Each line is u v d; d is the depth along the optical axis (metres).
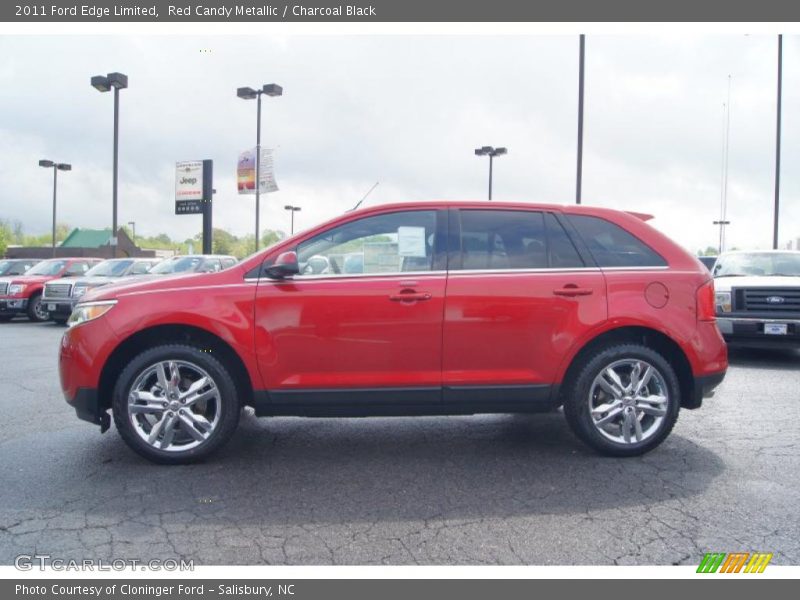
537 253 4.89
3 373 8.79
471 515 3.86
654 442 4.86
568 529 3.67
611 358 4.78
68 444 5.29
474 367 4.75
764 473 4.55
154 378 4.73
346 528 3.69
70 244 70.06
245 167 27.77
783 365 9.07
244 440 5.44
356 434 5.64
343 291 4.68
